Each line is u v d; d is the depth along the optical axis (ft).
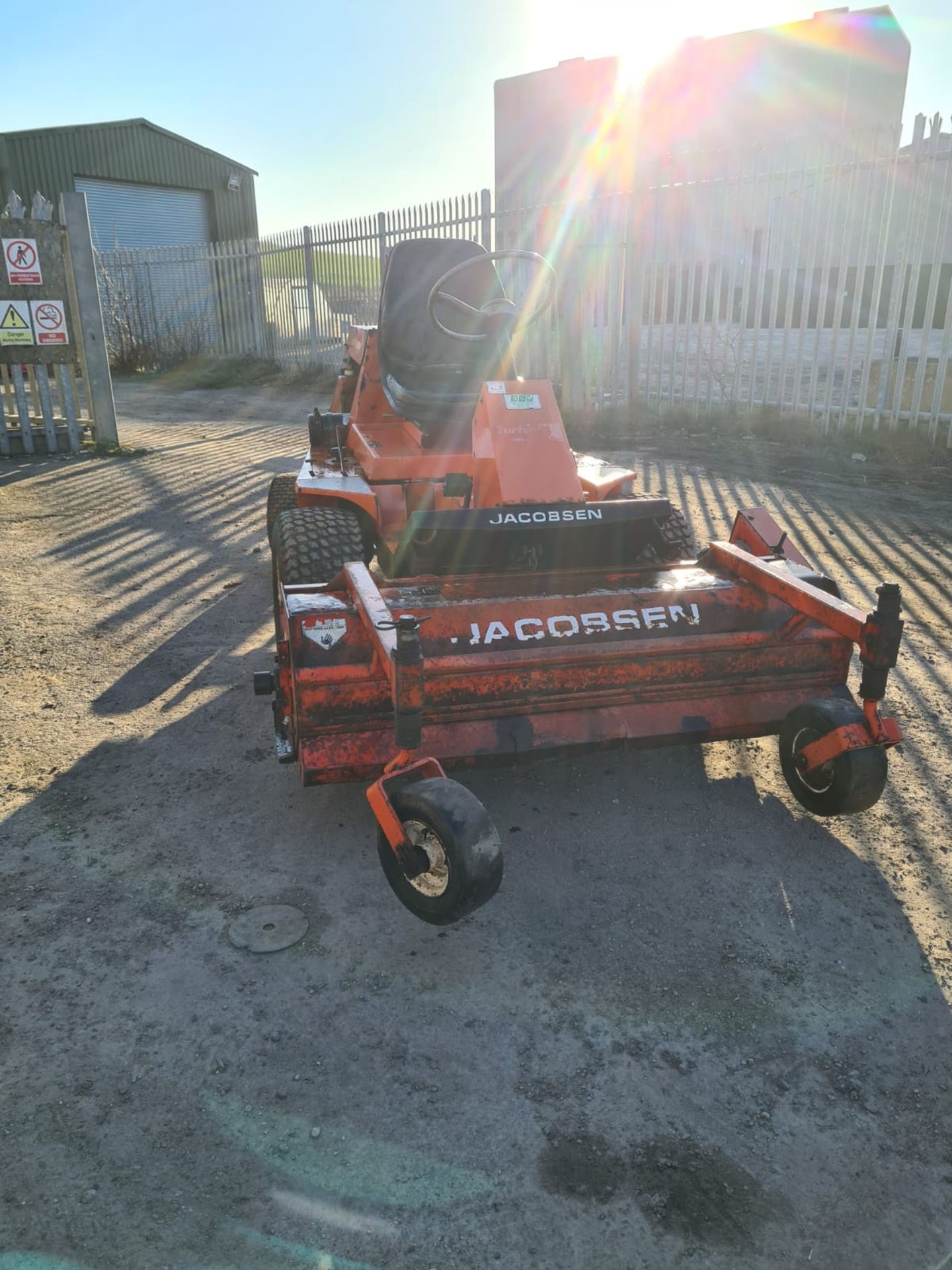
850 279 39.78
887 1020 7.89
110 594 18.88
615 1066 7.45
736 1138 6.82
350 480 15.16
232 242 63.98
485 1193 6.40
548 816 11.01
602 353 39.65
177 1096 7.16
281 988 8.28
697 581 11.62
